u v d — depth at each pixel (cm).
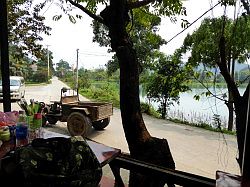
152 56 377
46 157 134
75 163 137
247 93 135
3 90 286
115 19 193
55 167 132
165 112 600
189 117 505
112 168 197
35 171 130
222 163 262
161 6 217
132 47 200
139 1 204
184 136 420
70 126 564
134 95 198
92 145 207
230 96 155
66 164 134
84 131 543
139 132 201
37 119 221
